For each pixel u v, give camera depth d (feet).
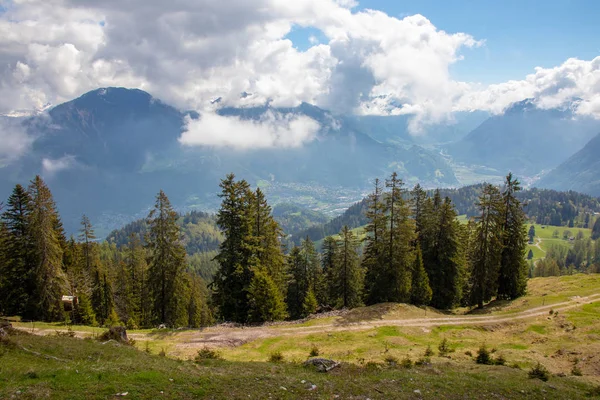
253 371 62.08
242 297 136.05
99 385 45.24
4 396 39.75
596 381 69.26
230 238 136.67
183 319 183.32
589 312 116.26
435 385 60.23
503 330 113.19
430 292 152.87
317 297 215.10
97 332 101.86
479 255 157.89
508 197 161.68
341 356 88.07
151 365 57.11
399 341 101.30
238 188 136.98
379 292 152.35
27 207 141.49
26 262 139.64
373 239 156.35
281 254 150.92
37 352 57.31
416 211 174.29
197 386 49.83
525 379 66.80
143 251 218.59
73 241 206.08
